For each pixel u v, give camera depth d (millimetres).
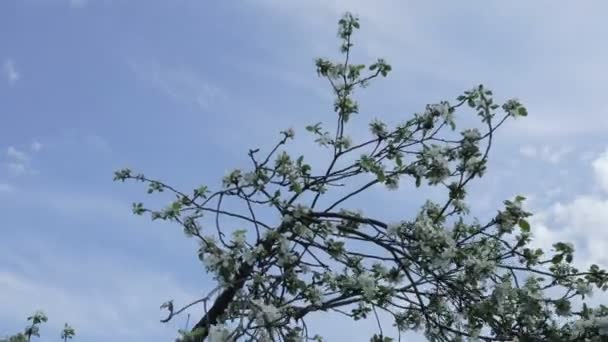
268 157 5848
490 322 5492
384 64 6523
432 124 6113
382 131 6199
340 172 6066
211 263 5023
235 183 5766
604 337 5219
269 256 5504
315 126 6195
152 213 5758
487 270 5410
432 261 5383
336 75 6516
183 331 4352
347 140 6188
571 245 5656
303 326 4996
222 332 4293
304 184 6008
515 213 5828
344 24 6570
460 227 6152
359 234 5656
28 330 7879
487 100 5926
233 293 5270
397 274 5734
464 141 6027
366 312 6164
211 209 5641
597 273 5699
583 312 5418
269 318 4516
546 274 5527
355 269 5703
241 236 5203
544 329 5418
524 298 5395
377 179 5992
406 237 5609
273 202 5762
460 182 5934
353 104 6449
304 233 5750
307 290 5602
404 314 6051
